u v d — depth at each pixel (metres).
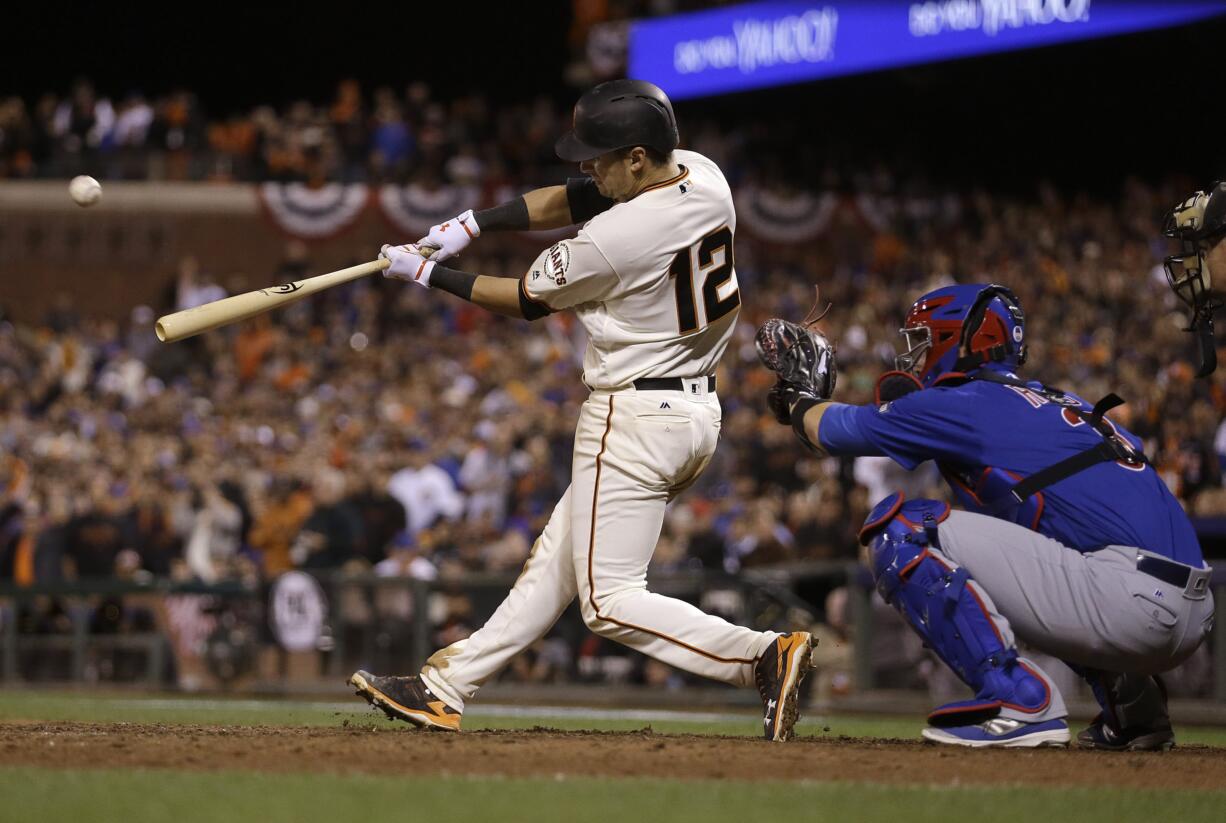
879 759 11.90
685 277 13.41
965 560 12.95
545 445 42.41
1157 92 74.88
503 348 58.50
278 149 77.00
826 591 31.97
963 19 65.38
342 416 52.94
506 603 14.44
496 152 75.25
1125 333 47.59
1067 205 68.44
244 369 60.69
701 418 13.71
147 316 63.75
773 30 72.31
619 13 79.44
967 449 13.07
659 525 13.88
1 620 38.47
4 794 9.56
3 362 62.69
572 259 13.27
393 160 75.69
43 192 76.88
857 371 47.75
